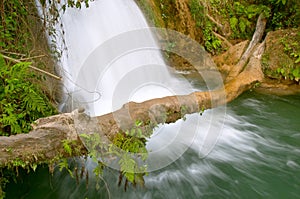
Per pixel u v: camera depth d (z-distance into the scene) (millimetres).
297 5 7016
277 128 4676
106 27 5258
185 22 6852
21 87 3104
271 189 3449
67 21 4695
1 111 3029
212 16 7227
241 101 5430
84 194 3311
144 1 6172
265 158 3967
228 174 3666
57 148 2730
